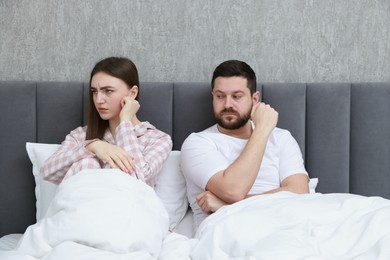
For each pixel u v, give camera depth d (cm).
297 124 201
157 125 202
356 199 145
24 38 218
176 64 218
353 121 200
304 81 216
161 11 216
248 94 181
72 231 130
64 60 218
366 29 214
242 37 216
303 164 194
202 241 136
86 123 204
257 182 180
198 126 202
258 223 135
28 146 195
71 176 150
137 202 143
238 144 181
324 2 214
